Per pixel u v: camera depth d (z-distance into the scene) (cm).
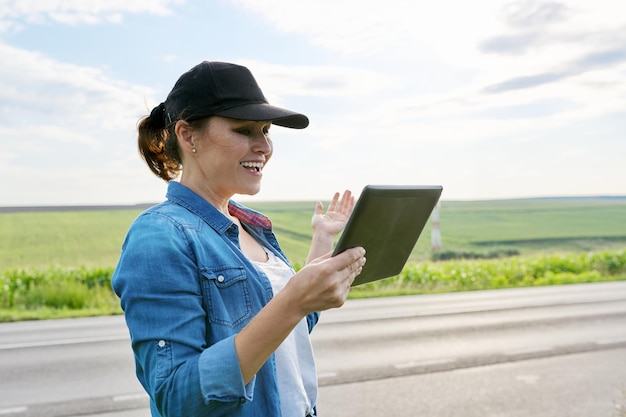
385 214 151
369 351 735
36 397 562
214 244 149
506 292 1381
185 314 136
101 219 4338
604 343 779
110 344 786
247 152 155
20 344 790
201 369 128
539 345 767
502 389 589
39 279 1392
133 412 523
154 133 176
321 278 127
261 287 152
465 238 3659
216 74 152
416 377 626
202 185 160
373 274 166
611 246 3522
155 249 139
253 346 128
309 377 170
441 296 1304
